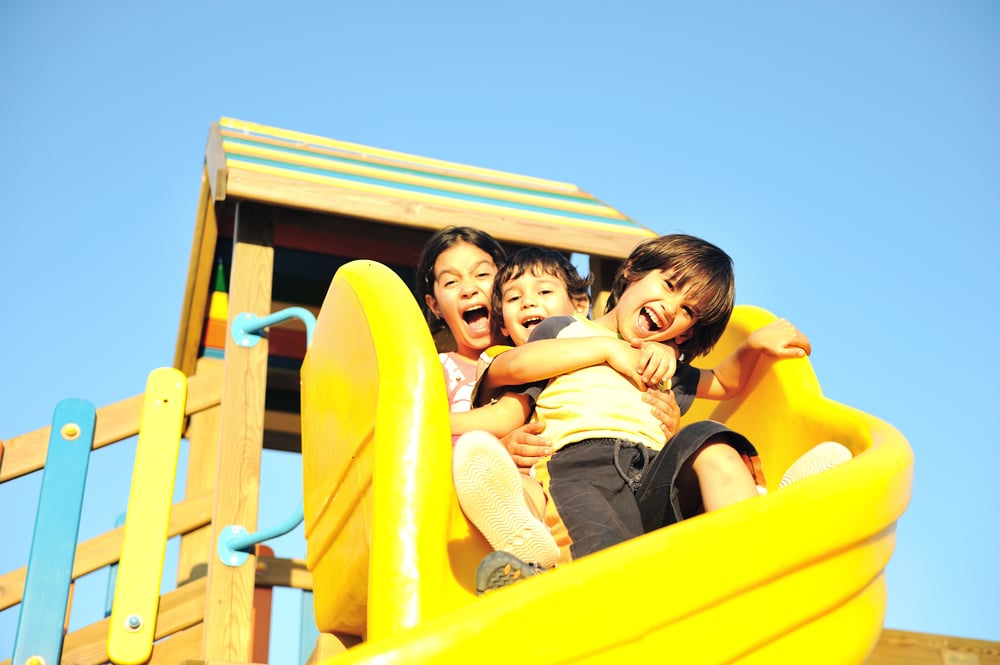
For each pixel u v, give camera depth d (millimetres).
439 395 2078
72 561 3400
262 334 3562
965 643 2637
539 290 3076
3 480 3527
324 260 4574
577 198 4762
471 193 4344
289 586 4527
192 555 4535
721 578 1647
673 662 1596
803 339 2896
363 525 2205
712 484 2139
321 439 2660
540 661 1486
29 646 3223
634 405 2424
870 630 1913
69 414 3633
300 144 4562
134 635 3303
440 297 3555
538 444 2363
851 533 1824
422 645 1438
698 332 2766
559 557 2027
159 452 3592
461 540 2004
